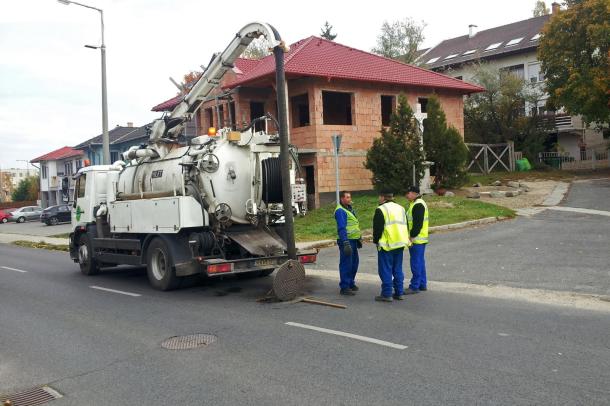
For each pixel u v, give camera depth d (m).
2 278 13.45
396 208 8.77
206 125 27.73
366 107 24.62
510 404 4.56
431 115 23.17
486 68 37.22
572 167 37.34
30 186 78.12
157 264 10.95
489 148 33.69
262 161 10.59
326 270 12.37
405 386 5.05
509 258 11.93
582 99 30.19
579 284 9.19
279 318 7.95
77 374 5.86
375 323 7.38
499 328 6.87
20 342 7.22
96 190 13.29
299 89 23.94
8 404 5.09
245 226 10.76
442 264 11.81
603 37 28.48
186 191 10.52
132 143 42.91
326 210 21.47
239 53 11.12
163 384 5.43
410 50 42.56
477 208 19.34
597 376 5.12
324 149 23.25
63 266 15.70
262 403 4.84
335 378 5.34
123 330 7.64
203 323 7.84
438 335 6.66
